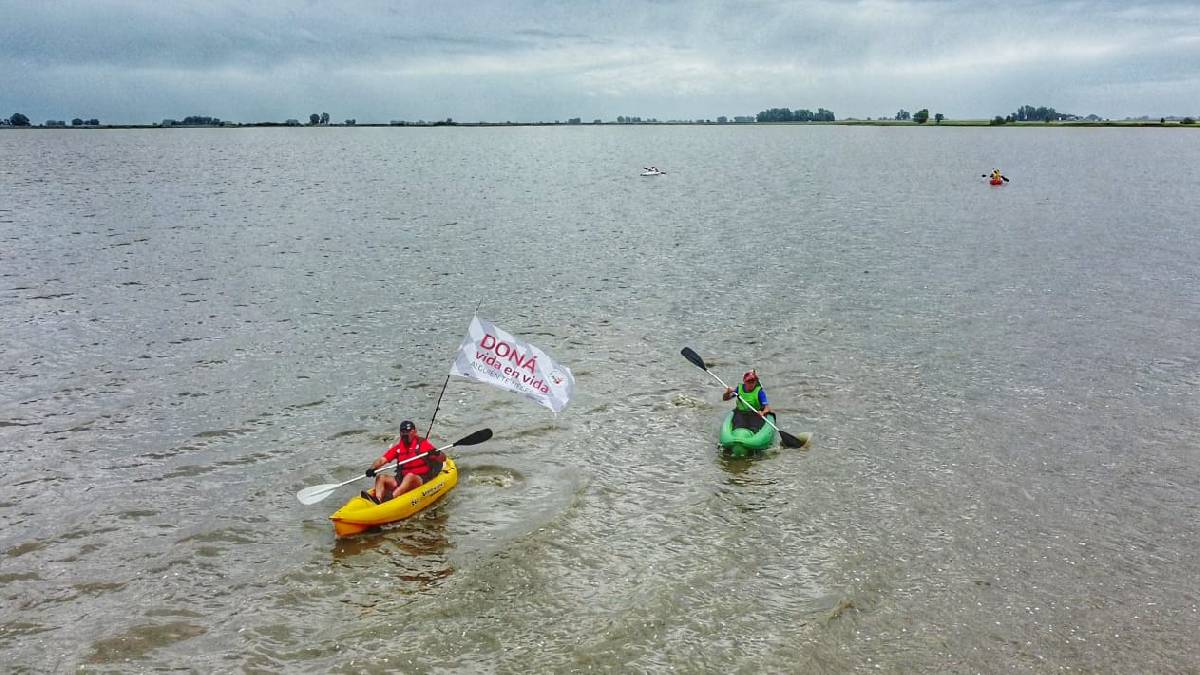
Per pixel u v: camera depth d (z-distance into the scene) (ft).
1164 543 44.57
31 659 35.14
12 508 47.67
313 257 120.16
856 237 139.85
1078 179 246.88
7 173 261.24
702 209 181.27
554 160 383.65
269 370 70.95
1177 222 155.74
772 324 85.30
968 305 92.94
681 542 44.70
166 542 44.39
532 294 98.02
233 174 272.10
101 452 55.06
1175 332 82.43
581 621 38.04
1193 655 35.88
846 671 34.88
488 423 60.49
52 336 79.30
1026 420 60.90
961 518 47.16
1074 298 95.91
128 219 156.56
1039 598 39.81
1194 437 57.72
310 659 35.35
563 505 48.49
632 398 65.46
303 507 48.42
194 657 35.35
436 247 130.00
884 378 69.72
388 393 66.13
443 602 39.24
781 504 48.85
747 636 37.06
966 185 233.35
